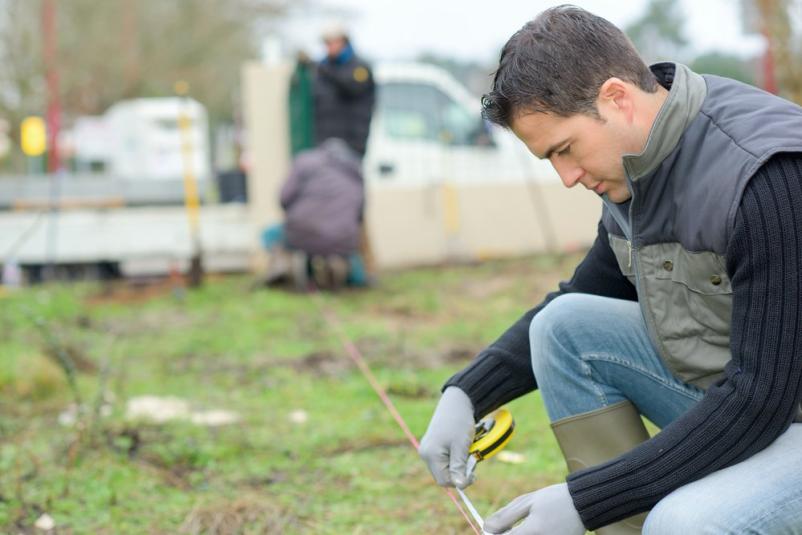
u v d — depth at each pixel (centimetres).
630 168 270
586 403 309
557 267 1222
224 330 905
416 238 1375
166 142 1988
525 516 271
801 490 252
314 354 784
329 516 439
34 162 2078
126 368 756
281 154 1288
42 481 483
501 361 324
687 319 282
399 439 543
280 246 1129
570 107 265
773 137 254
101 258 1251
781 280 248
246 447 539
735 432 253
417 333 869
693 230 267
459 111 1404
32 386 657
